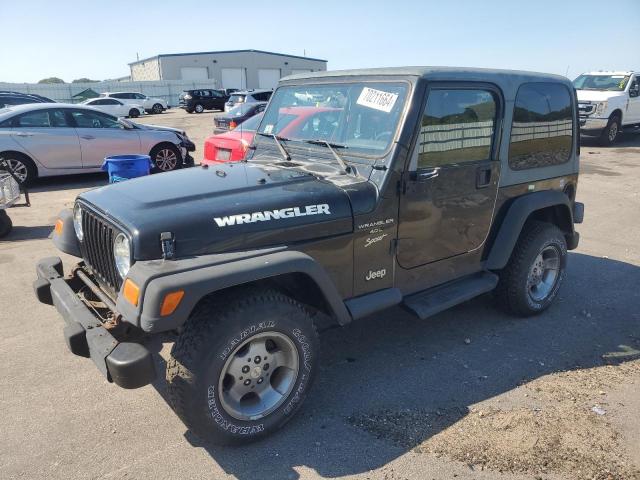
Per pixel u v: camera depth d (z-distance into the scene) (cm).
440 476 257
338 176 323
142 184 308
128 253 250
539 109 403
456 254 370
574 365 363
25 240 658
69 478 257
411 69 323
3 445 281
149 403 320
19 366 360
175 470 263
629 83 1588
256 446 280
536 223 425
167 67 5903
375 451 276
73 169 1016
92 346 249
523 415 304
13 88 4206
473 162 361
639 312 452
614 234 698
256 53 6166
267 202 278
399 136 310
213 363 251
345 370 358
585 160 1321
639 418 302
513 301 422
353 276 312
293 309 273
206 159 813
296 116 380
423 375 350
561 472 259
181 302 230
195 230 254
